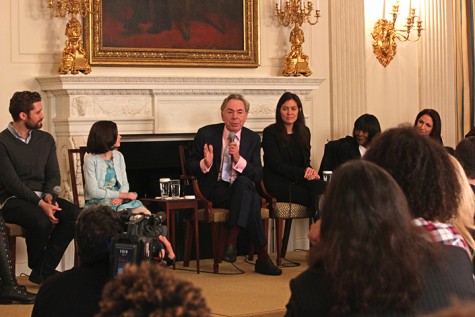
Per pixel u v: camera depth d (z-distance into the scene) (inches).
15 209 217.9
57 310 109.8
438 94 335.9
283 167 258.5
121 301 56.9
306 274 86.8
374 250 81.0
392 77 329.1
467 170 148.9
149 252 108.5
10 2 253.8
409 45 333.4
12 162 223.6
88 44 262.8
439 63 335.0
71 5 253.4
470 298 84.7
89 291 110.4
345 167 84.7
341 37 309.9
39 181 228.1
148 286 56.2
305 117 299.3
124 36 269.3
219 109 279.7
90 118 256.4
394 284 80.9
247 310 193.3
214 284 227.8
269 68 296.2
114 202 229.3
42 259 221.5
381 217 81.5
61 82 251.1
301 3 291.3
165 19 275.9
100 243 110.7
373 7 321.1
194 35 281.0
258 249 243.6
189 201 240.5
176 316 54.5
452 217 102.8
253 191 242.5
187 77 269.7
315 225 94.3
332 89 310.0
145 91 266.4
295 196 256.1
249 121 284.2
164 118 270.5
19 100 223.1
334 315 83.4
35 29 256.7
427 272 84.6
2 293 203.3
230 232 240.5
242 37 289.4
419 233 85.4
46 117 259.1
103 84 257.8
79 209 226.2
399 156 98.7
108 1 266.2
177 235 276.1
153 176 276.7
